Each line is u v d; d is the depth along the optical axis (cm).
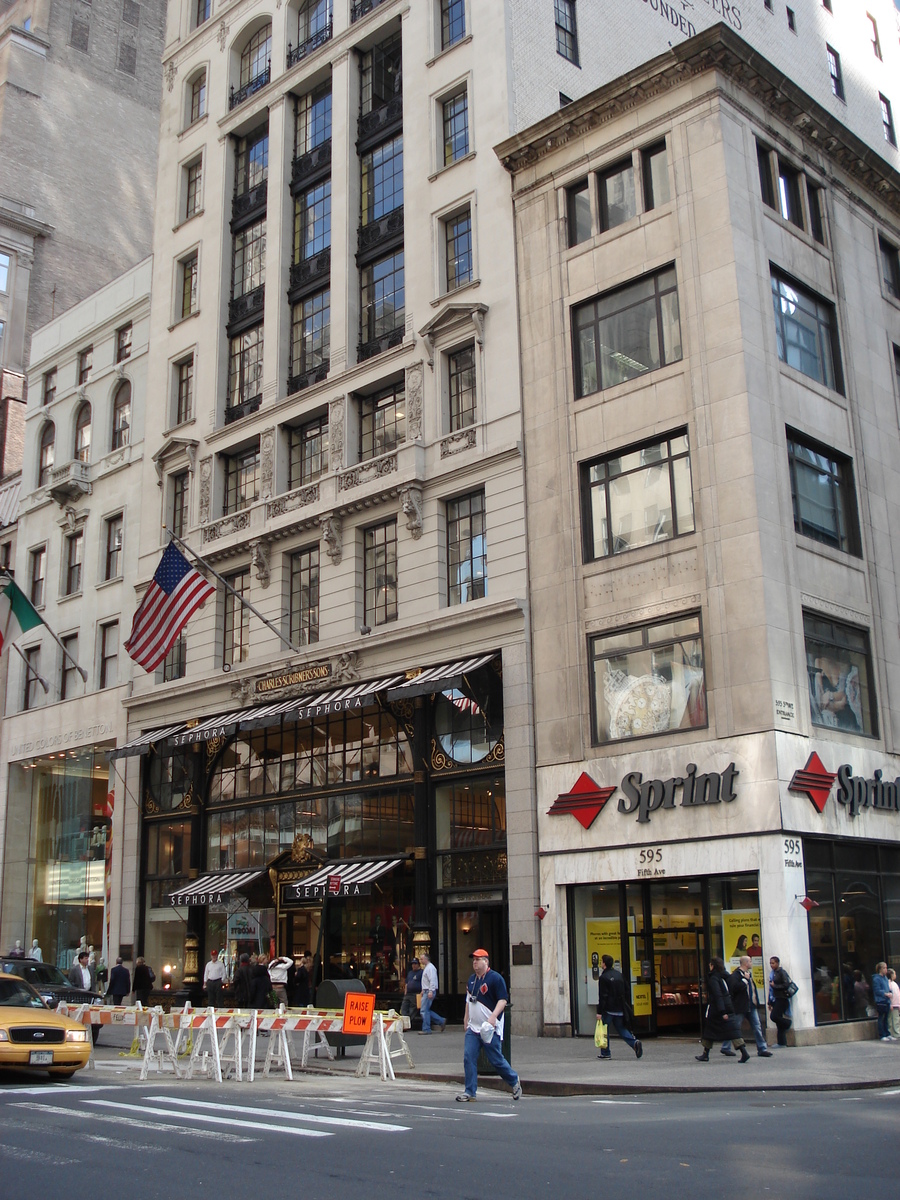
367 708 3180
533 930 2605
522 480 2872
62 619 4462
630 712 2548
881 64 4750
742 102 2711
